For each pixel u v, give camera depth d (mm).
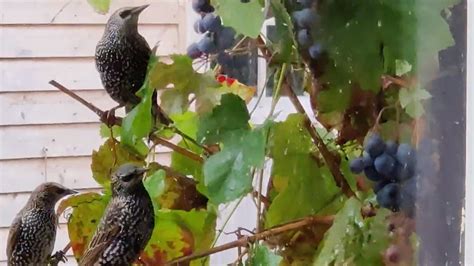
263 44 2562
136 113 2559
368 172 2391
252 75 2623
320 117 2492
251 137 2471
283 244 2533
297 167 2533
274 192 2576
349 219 2426
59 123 3316
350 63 2428
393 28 2365
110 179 2697
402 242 2352
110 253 2602
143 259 2697
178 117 2701
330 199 2527
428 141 2293
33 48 3340
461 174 2219
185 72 2582
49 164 3297
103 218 2619
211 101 2580
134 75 2621
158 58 2615
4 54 3328
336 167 2508
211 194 2461
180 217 2693
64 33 3309
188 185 2705
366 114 2443
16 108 3305
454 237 2234
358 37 2408
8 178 3293
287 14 2471
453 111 2234
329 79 2465
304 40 2471
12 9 3303
